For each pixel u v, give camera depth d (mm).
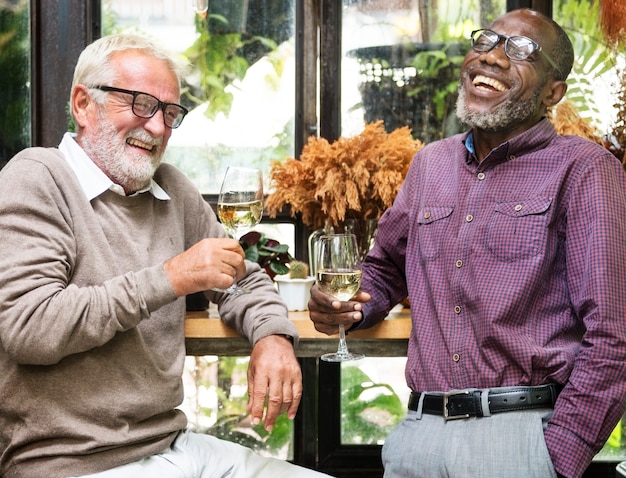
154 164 1777
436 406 1714
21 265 1535
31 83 2471
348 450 2584
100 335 1543
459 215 1760
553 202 1667
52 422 1588
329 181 2096
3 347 1584
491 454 1591
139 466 1671
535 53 1740
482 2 2496
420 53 2514
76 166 1712
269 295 1907
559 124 2334
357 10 2504
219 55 2512
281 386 1742
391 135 2182
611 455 2518
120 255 1689
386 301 1947
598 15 2459
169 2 2496
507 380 1649
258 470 1815
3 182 1605
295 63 2516
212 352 2006
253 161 2533
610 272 1587
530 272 1646
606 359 1541
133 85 1718
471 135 1879
